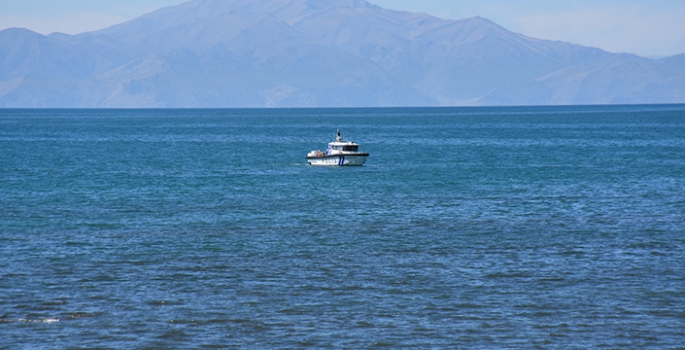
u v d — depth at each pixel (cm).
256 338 7644
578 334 7719
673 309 8406
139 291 9069
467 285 9306
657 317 8175
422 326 7944
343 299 8781
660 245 11381
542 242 11644
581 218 13750
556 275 9725
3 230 12662
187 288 9188
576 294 8931
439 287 9219
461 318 8169
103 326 7931
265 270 10000
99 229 12800
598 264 10262
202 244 11562
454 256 10756
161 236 12188
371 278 9606
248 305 8569
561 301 8688
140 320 8100
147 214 14350
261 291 9075
